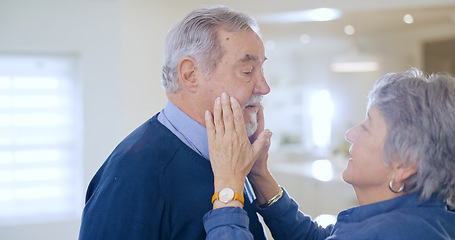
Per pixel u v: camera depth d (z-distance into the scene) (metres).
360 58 5.97
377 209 1.23
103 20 3.55
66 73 3.67
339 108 7.82
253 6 3.99
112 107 3.57
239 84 1.30
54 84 3.66
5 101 3.57
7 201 3.61
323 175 5.32
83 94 3.54
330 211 5.07
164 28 3.63
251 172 1.51
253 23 1.38
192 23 1.31
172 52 1.34
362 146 1.25
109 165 1.31
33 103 3.63
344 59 6.01
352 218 1.27
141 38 3.59
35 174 3.66
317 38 7.54
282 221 1.53
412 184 1.19
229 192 1.22
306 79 9.14
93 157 3.56
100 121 3.56
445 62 6.61
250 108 1.39
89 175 3.57
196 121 1.37
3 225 3.50
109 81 3.56
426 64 6.82
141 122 3.60
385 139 1.20
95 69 3.54
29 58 3.57
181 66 1.32
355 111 7.57
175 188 1.28
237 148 1.25
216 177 1.25
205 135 1.37
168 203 1.26
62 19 3.48
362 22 6.21
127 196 1.23
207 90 1.31
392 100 1.19
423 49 6.84
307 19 4.52
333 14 4.20
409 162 1.17
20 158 3.63
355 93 7.55
